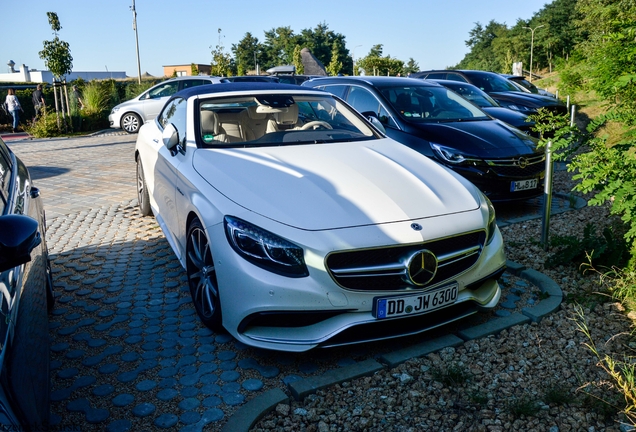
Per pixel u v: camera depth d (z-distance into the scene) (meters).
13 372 1.52
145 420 2.61
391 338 3.05
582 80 4.24
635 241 3.83
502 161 5.81
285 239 2.89
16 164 3.38
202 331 3.52
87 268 4.72
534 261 4.59
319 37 104.94
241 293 2.95
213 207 3.23
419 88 7.23
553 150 3.87
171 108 5.14
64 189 8.30
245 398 2.79
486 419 2.57
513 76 14.23
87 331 3.55
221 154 3.81
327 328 2.92
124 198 7.51
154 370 3.05
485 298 3.41
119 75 70.75
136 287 4.28
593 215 5.97
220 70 39.47
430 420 2.58
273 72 28.58
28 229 1.68
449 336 3.36
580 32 37.44
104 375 3.01
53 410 2.70
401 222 3.04
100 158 11.91
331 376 2.89
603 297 3.84
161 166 4.62
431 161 3.98
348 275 2.90
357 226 2.96
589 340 3.31
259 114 4.36
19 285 1.91
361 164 3.68
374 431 2.51
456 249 3.18
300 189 3.23
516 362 3.09
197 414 2.65
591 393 2.74
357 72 73.44
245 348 3.29
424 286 3.04
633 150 3.72
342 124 4.56
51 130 18.98
